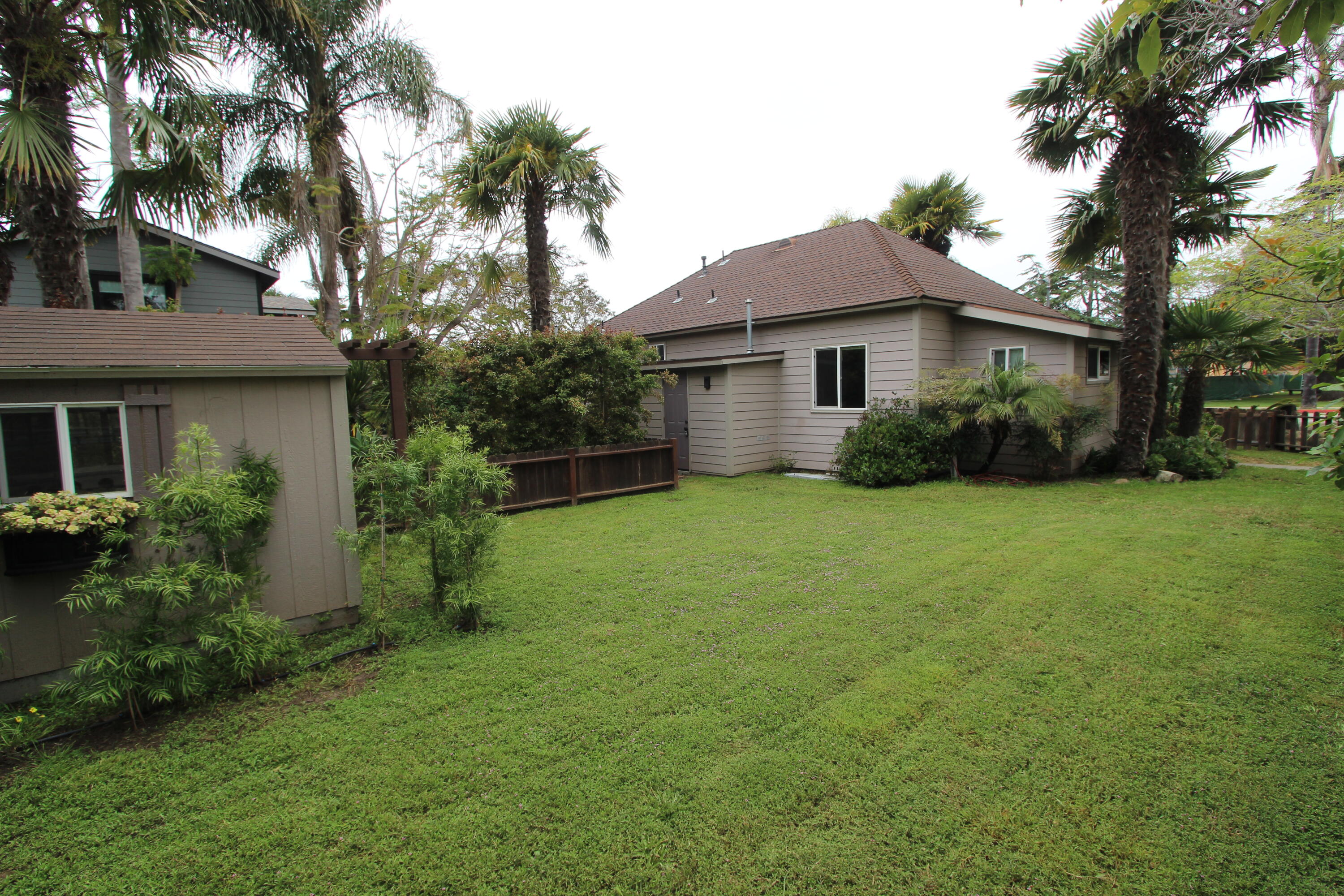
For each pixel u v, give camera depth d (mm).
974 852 2256
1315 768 2658
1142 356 10297
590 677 3676
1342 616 4191
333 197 13320
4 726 3049
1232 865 2162
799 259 15000
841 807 2498
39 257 6254
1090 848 2256
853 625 4363
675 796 2588
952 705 3246
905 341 11047
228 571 3604
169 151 6141
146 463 3793
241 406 4121
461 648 4156
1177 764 2713
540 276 11836
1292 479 9938
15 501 3424
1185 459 10305
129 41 6164
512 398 9844
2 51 5633
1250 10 3766
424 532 4449
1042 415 9289
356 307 15008
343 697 3549
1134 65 8562
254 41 11258
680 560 6180
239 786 2732
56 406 3512
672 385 11742
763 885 2131
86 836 2447
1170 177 9820
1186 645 3861
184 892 2158
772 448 13156
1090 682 3451
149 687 3230
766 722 3129
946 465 10680
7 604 3389
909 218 21719
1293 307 10898
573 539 7199
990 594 4891
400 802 2598
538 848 2322
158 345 3959
